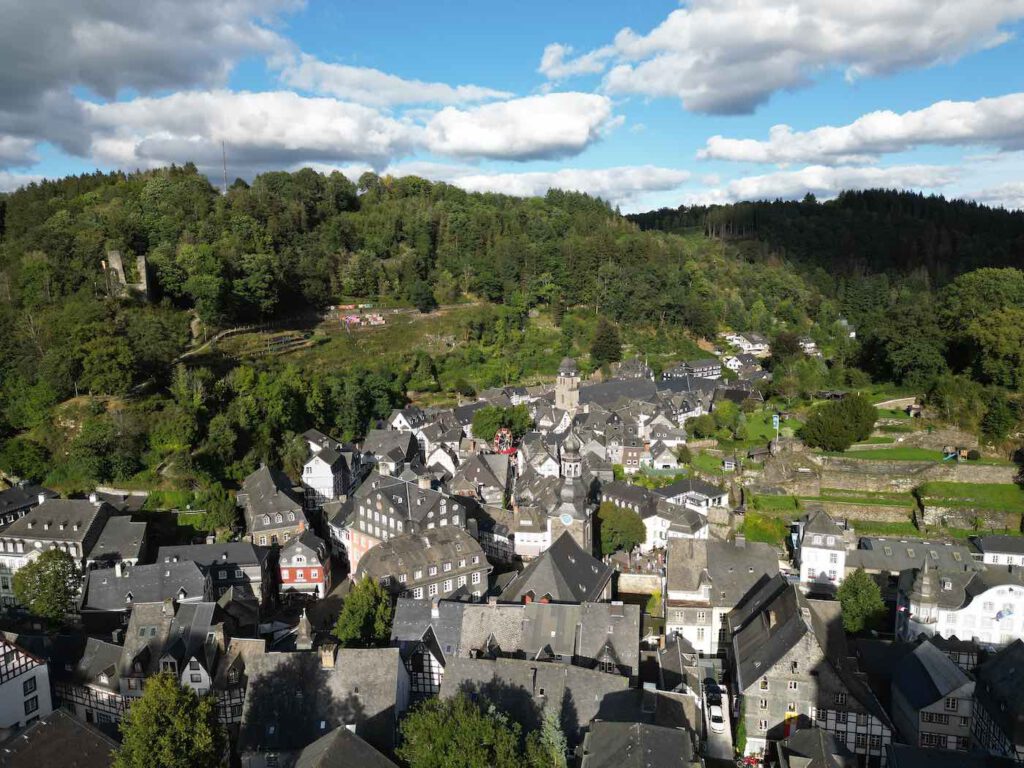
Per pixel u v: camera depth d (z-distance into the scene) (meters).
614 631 78.00
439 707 61.31
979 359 153.75
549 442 156.25
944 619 91.44
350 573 118.25
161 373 139.62
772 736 73.25
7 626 97.19
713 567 98.50
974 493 130.62
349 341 197.25
